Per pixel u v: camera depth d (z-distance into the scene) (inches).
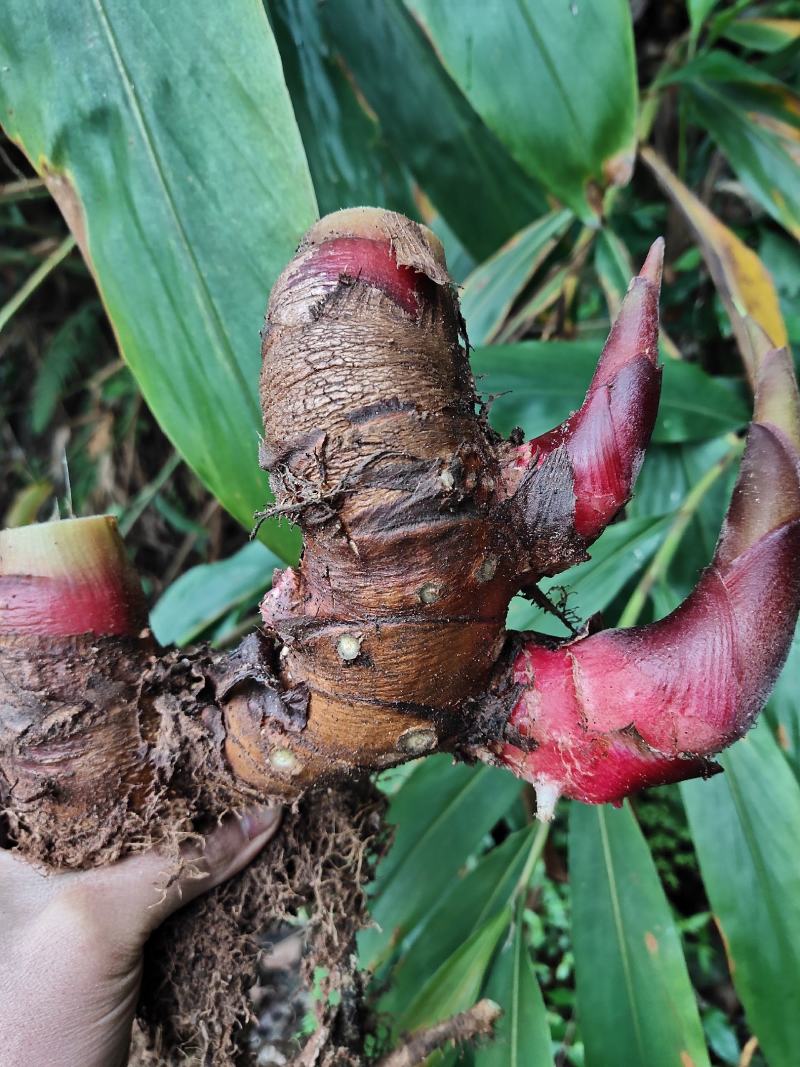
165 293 9.2
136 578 8.1
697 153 19.7
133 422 29.7
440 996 11.0
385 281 6.0
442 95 16.1
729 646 6.4
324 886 9.3
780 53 16.1
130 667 7.9
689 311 19.8
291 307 6.1
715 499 13.9
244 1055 9.8
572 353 13.7
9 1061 8.2
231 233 9.1
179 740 8.1
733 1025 19.3
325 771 7.8
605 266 14.7
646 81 22.0
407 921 12.7
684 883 20.9
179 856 8.2
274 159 9.0
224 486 9.5
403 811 13.6
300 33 15.3
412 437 6.0
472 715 7.3
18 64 9.3
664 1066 10.2
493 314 15.2
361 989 10.1
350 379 6.0
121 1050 9.2
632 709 6.7
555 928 20.6
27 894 8.5
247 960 9.3
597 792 7.2
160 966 9.5
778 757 11.0
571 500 6.4
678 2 21.1
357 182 16.3
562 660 7.2
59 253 13.5
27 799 7.9
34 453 31.5
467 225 16.8
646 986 10.8
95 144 9.3
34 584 7.4
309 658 7.0
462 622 6.6
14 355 31.1
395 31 15.8
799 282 16.8
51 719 7.6
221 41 8.9
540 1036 10.5
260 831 9.0
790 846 10.6
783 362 6.8
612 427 6.3
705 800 11.3
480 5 11.2
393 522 6.1
